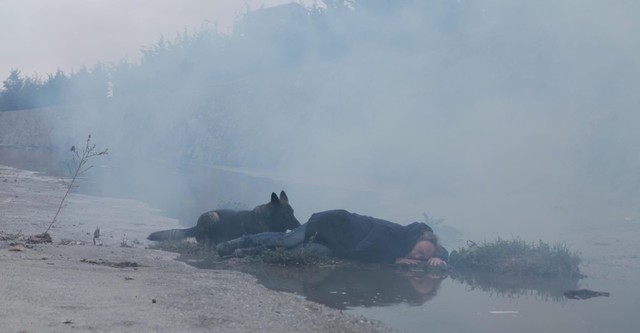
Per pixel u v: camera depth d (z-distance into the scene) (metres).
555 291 8.85
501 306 7.92
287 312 6.88
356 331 6.36
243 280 8.57
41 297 6.42
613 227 14.38
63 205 17.67
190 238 12.31
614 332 6.80
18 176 28.25
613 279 9.64
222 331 5.86
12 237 11.13
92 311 6.09
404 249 10.71
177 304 6.77
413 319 7.20
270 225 11.55
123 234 13.23
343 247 10.68
